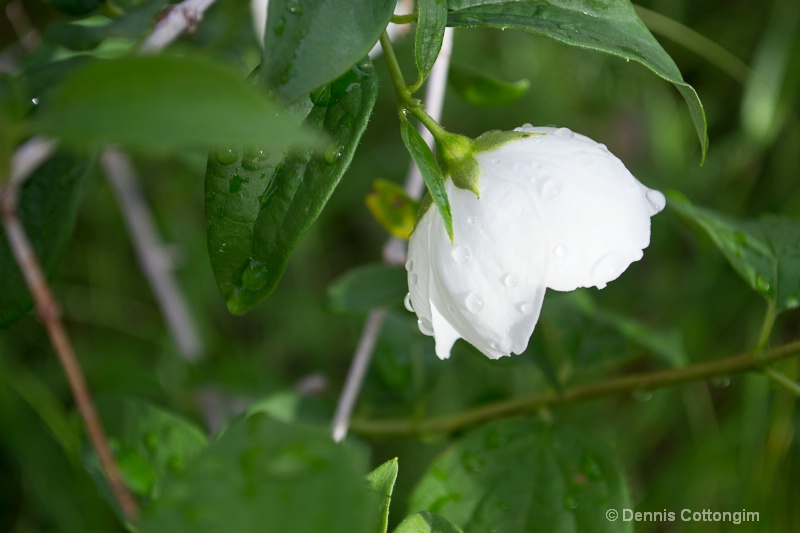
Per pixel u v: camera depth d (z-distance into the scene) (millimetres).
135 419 273
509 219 236
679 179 471
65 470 378
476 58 480
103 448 219
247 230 240
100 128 196
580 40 237
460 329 240
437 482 276
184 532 207
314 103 239
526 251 235
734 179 468
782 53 451
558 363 315
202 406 356
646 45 241
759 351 277
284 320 465
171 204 455
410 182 308
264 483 210
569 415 418
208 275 454
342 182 480
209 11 309
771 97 442
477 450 278
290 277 473
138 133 195
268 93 224
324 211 477
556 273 235
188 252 452
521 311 235
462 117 481
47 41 255
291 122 238
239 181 238
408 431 309
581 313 316
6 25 313
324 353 465
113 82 197
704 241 298
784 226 283
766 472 372
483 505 274
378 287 289
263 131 194
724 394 437
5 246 254
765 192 470
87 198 436
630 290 462
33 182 255
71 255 448
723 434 388
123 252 456
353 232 499
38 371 420
